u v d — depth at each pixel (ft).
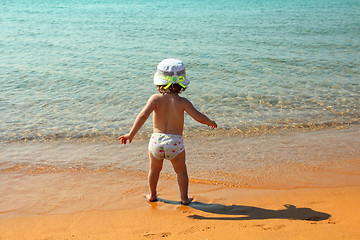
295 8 104.06
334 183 13.89
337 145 18.15
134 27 64.23
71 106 24.56
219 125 21.20
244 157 16.85
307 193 12.90
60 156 17.15
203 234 9.75
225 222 10.69
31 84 29.63
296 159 16.52
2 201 12.62
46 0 135.44
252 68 35.14
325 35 55.31
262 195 12.85
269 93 27.27
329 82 30.14
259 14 87.71
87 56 40.45
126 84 29.76
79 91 27.86
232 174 14.99
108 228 10.55
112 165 16.14
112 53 42.14
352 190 13.08
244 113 23.20
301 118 22.22
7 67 35.09
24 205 12.29
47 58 39.34
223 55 41.09
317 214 11.03
